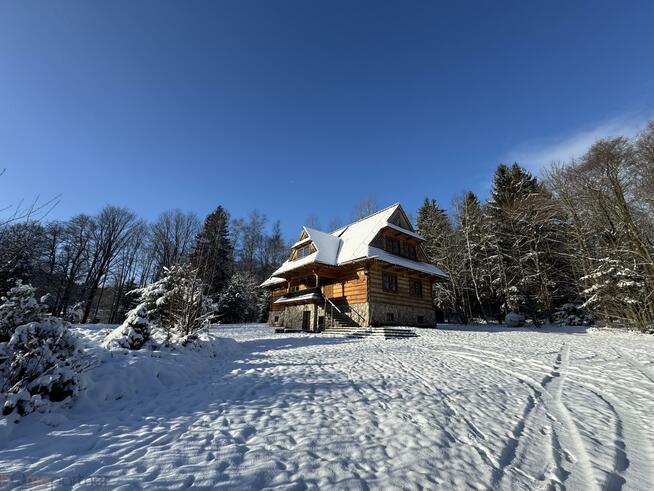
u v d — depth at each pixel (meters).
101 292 38.59
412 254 24.84
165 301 10.75
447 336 16.30
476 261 32.75
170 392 6.18
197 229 44.34
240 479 3.06
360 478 3.17
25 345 4.78
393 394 6.01
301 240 26.05
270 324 28.56
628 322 19.66
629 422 4.94
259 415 4.85
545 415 5.21
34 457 3.43
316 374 7.59
